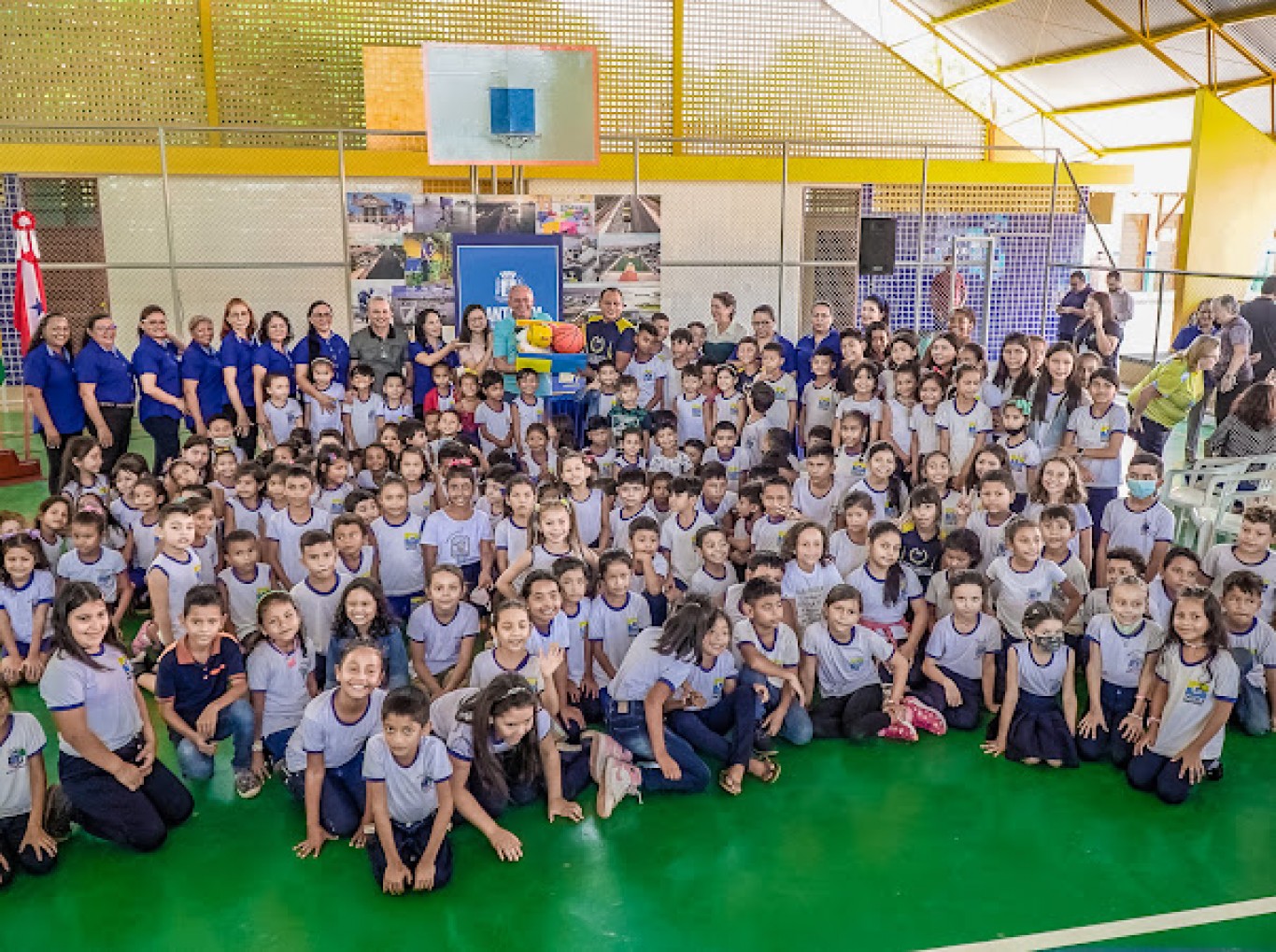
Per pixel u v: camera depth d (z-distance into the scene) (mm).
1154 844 4137
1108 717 4859
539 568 5270
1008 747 4844
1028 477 6113
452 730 4141
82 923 3658
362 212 9750
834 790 4559
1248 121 12914
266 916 3688
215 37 12258
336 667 4176
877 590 5375
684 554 6074
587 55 10266
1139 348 16859
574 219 10195
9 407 12352
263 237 12602
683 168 13617
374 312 8164
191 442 6742
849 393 7688
